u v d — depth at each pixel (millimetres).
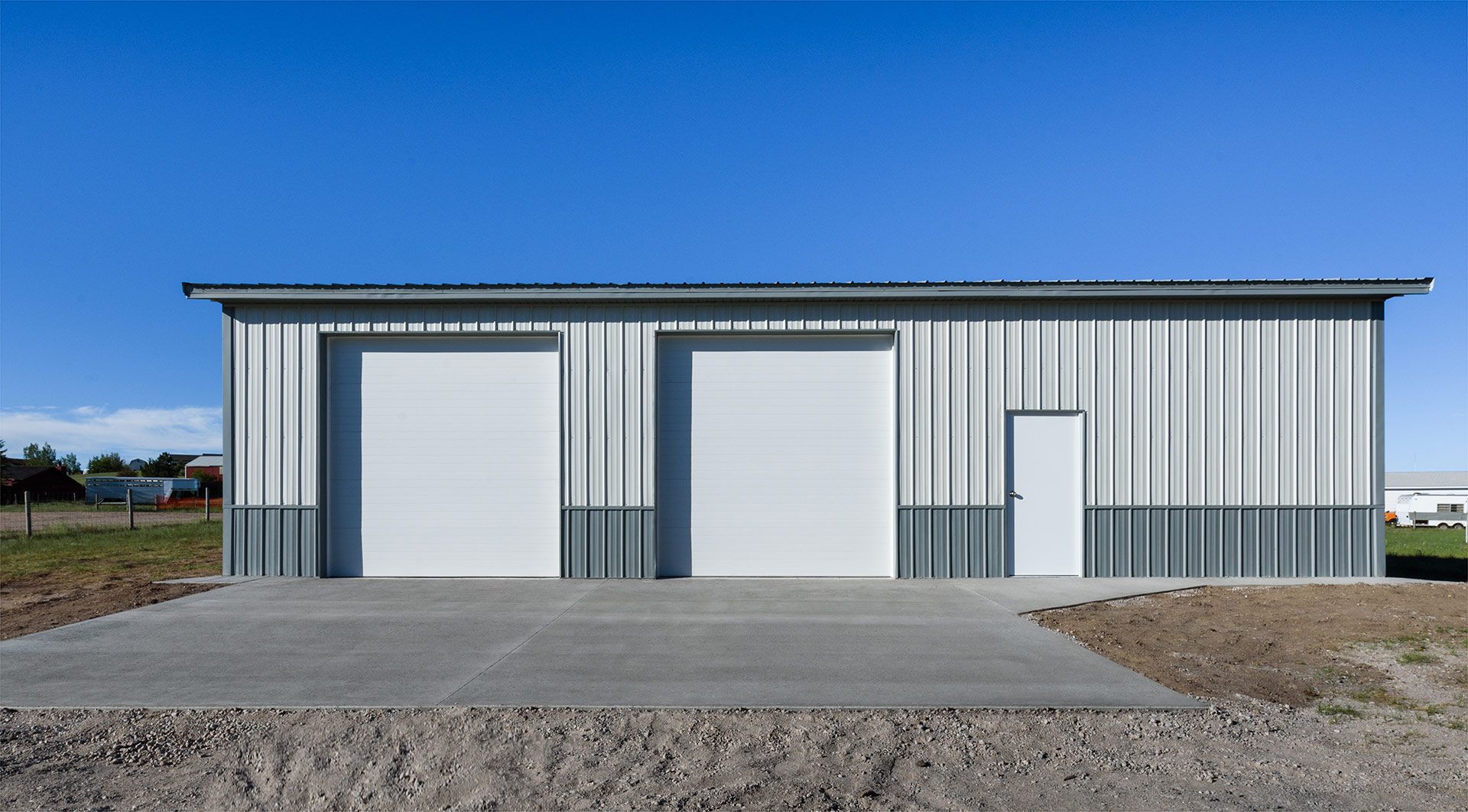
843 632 7543
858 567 11148
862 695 5520
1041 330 11109
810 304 11188
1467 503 31875
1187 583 10453
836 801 4109
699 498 11242
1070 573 11016
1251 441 11000
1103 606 9000
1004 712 5246
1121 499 10992
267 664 6320
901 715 5180
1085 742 4820
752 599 9422
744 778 4348
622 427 11148
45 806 4082
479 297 11086
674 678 5926
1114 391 11062
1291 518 10977
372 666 6273
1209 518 10984
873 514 11180
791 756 4621
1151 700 5457
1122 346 11094
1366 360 11062
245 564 11211
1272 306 11094
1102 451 11031
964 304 11148
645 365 11180
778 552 11180
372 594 9773
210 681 5848
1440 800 4078
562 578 11055
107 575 11750
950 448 11070
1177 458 11008
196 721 5102
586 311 11234
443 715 5145
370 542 11297
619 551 11078
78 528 21203
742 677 5953
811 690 5641
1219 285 10867
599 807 4082
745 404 11320
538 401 11383
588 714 5164
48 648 6906
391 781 4402
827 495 11219
